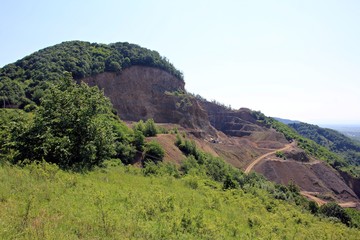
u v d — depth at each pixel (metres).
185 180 28.64
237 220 17.86
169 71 110.56
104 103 25.70
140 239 9.78
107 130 25.97
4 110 46.22
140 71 99.31
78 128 22.95
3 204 10.34
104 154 26.02
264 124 140.50
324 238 19.89
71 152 22.53
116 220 10.91
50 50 84.88
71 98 23.55
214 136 105.94
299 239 17.36
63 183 14.70
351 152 185.12
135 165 41.56
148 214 13.12
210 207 18.98
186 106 101.00
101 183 17.78
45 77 66.94
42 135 21.08
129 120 87.25
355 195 88.56
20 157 20.91
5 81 62.81
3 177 13.56
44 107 23.02
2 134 23.23
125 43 108.62
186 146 57.16
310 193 79.12
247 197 28.56
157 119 94.38
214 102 147.00
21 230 8.52
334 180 90.56
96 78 84.44
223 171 53.56
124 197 14.89
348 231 26.28
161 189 20.09
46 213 10.12
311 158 103.25
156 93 98.44
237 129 134.75
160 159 45.47
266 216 22.12
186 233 11.83
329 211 43.25
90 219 10.54
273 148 108.12
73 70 77.00
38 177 15.02
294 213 27.08
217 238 12.45
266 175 81.56
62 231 8.99
